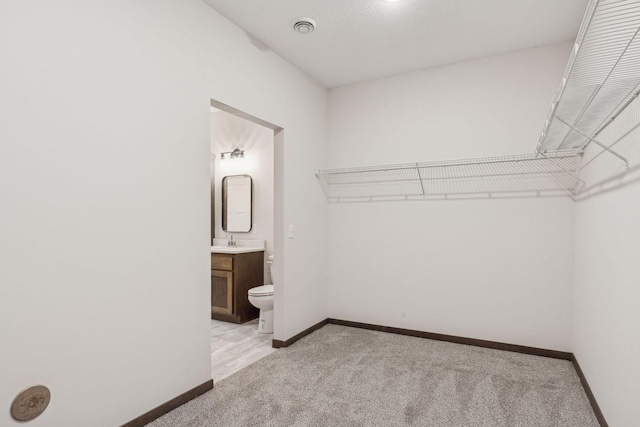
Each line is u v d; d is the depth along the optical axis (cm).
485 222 304
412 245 333
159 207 196
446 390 224
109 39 171
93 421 165
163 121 198
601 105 169
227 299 378
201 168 222
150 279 191
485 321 304
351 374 248
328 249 374
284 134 303
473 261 308
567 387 229
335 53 295
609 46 122
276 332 304
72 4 157
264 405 207
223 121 457
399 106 338
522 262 291
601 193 201
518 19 244
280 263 302
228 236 451
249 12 236
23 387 142
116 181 174
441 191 321
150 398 191
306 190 336
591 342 214
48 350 149
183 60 209
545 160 284
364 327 355
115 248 174
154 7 193
